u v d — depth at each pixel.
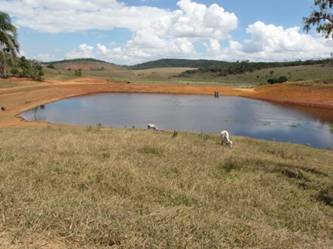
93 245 3.86
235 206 6.61
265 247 4.62
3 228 3.96
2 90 43.91
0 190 5.15
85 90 56.03
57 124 23.00
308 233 5.79
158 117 32.00
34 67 60.53
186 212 5.43
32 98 40.75
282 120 32.44
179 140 14.18
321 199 7.81
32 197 5.09
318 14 9.71
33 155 8.58
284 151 14.62
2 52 35.25
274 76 98.12
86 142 11.18
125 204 5.66
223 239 4.54
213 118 32.38
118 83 67.88
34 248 3.65
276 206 6.96
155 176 7.64
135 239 4.00
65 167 7.58
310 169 11.05
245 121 31.20
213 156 10.95
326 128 28.53
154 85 64.69
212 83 86.00
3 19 32.25
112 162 8.20
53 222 4.19
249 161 10.77
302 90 53.12
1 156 8.35
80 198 5.43
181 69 176.88
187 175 8.15
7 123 22.67
